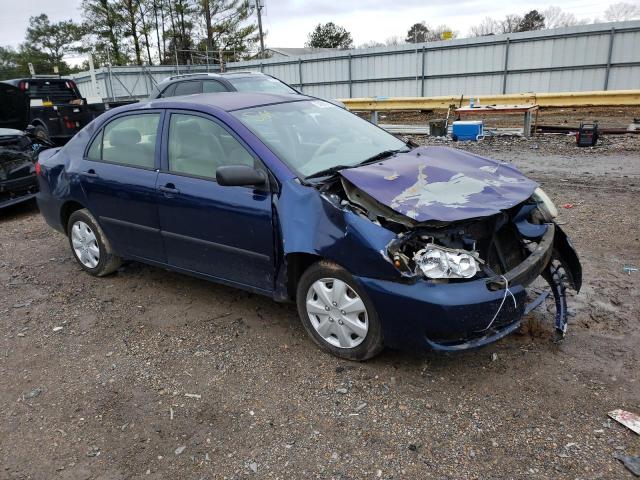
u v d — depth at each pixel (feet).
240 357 11.59
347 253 9.98
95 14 136.77
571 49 60.44
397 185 10.53
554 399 9.54
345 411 9.60
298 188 10.92
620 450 8.25
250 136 11.93
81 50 145.07
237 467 8.46
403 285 9.48
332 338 11.22
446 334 9.41
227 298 14.65
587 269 14.97
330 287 10.92
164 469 8.52
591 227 18.51
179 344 12.32
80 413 10.02
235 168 10.95
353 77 78.59
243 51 140.36
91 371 11.43
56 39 183.62
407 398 9.84
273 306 13.98
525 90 65.00
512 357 10.90
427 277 9.35
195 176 12.76
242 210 11.65
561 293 11.96
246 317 13.44
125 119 14.74
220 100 13.58
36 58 184.14
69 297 15.34
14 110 44.52
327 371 10.84
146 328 13.20
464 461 8.26
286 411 9.71
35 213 26.48
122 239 15.10
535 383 10.02
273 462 8.51
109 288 15.84
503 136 41.50
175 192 12.92
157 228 13.79
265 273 11.84
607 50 58.34
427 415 9.35
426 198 10.03
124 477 8.40
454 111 44.70
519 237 11.81
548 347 11.17
